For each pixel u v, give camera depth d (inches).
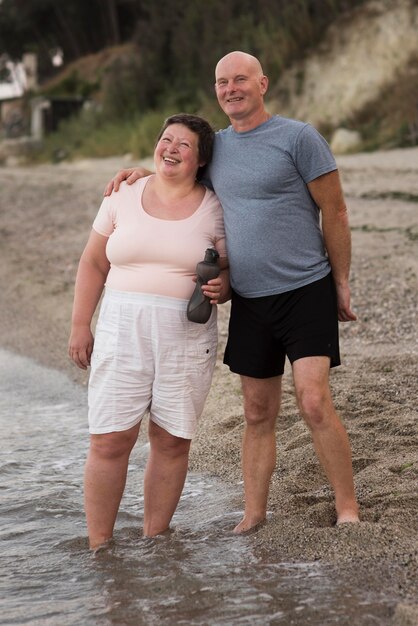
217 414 303.3
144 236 201.9
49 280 550.0
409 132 965.8
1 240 674.8
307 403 198.2
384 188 700.7
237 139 202.8
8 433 310.5
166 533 215.2
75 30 2463.1
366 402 290.4
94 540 210.1
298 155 196.1
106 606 177.3
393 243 518.0
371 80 1090.1
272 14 1322.6
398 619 160.4
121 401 204.5
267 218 197.8
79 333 212.5
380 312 404.2
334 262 204.7
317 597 172.1
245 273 201.2
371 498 216.5
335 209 200.1
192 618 169.2
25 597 185.2
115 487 209.2
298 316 198.8
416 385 304.2
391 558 183.0
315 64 1162.6
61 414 333.7
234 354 208.2
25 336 450.3
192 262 202.5
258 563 189.9
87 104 1772.9
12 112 2084.2
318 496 225.1
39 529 225.8
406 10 1130.0
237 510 229.5
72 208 801.6
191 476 258.2
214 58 1332.4
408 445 253.0
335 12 1203.9
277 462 253.4
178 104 1365.7
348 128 1039.0
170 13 1549.0
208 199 206.8
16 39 2588.6
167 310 202.5
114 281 205.8
